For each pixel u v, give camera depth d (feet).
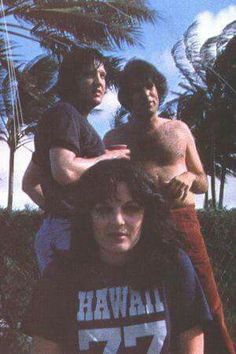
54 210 12.00
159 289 8.14
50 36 76.79
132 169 8.14
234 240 25.17
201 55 119.85
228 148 130.93
